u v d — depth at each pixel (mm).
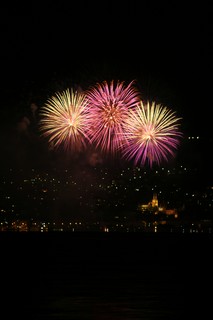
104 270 44781
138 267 46781
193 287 36906
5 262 50188
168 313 29359
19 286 37281
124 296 33594
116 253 56938
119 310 29906
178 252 57844
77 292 34906
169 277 41219
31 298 33094
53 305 31172
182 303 31703
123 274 42719
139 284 37938
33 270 44875
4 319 28312
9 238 67625
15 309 30281
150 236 70062
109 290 35500
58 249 60094
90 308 30359
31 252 57469
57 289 36188
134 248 61188
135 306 30828
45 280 39938
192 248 60875
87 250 59625
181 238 68500
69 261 50844
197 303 31766
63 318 28281
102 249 60125
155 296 33688
